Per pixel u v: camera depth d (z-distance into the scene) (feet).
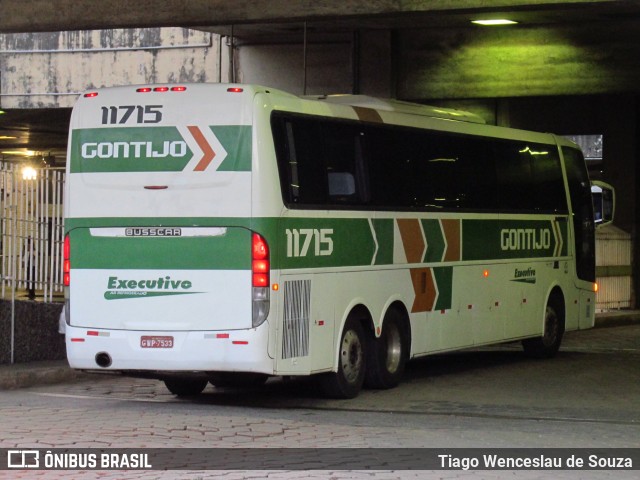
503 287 120.37
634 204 194.90
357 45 162.71
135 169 87.25
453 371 118.62
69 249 88.94
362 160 96.89
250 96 85.40
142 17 126.00
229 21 124.26
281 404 92.53
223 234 85.15
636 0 110.83
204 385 98.63
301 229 88.17
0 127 233.35
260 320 84.48
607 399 96.94
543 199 130.11
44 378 105.29
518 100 172.65
